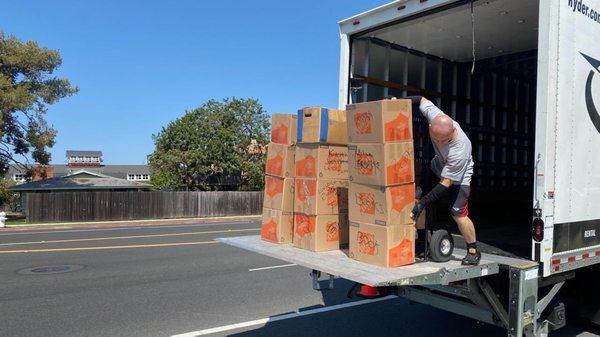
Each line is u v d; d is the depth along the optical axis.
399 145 4.01
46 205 27.22
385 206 3.93
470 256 4.00
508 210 8.17
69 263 10.55
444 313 6.60
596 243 4.41
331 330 5.86
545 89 3.85
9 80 28.17
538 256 3.91
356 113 4.22
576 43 4.11
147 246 13.58
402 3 5.11
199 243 14.30
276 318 6.34
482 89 8.13
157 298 7.34
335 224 4.74
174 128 43.00
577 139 4.14
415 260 4.16
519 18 5.77
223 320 6.22
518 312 3.87
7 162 31.14
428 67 7.14
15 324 6.00
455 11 4.99
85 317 6.31
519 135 8.94
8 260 11.02
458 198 4.08
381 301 7.22
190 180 43.28
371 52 6.15
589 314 5.09
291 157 5.06
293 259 4.30
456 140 4.04
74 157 97.12
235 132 43.03
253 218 30.17
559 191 3.97
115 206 29.38
